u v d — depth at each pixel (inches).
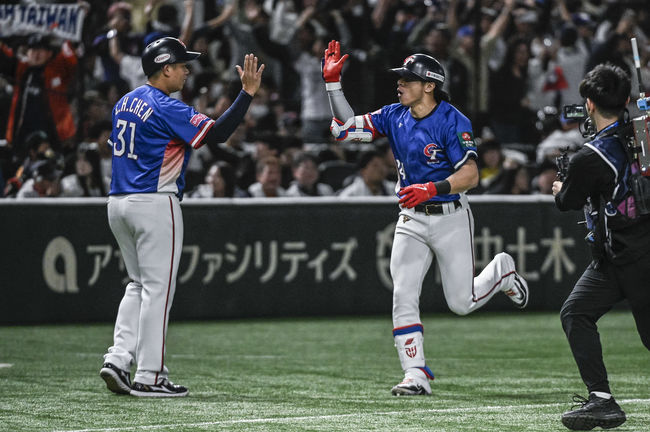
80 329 1456.7
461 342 1339.8
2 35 1492.4
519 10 1953.7
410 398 861.2
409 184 874.1
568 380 991.0
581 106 722.8
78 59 1545.3
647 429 700.0
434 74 843.4
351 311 1626.5
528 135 1892.2
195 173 1681.8
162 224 850.1
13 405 814.5
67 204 1504.7
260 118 1782.7
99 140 1552.7
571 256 1700.3
